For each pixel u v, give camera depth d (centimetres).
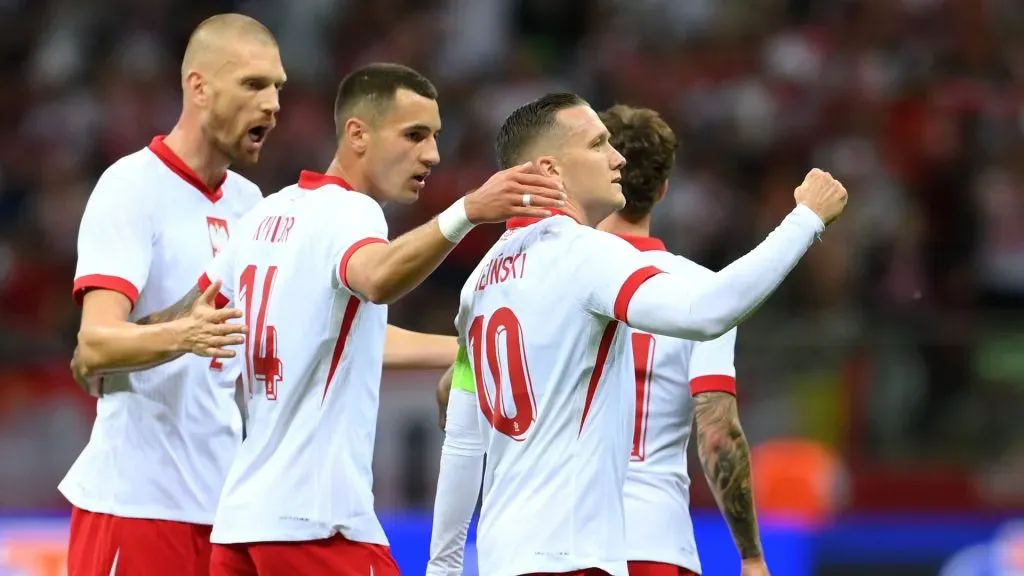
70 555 1844
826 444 3141
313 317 1552
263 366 1585
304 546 1550
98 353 1666
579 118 1437
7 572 2914
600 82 4938
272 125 1831
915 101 4806
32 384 3067
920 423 3184
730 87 4894
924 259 4297
